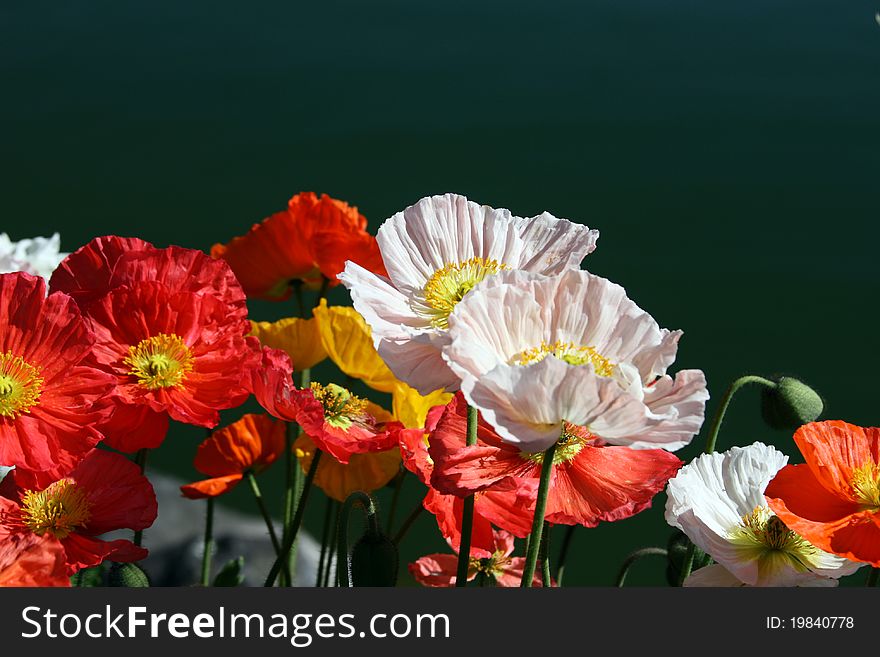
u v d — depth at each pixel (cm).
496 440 118
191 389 123
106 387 119
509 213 122
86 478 121
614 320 116
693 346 351
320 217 138
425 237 121
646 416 112
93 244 124
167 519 216
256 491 131
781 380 130
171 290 124
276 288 141
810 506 119
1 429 118
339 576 121
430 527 207
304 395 121
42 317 119
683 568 123
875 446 119
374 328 119
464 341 114
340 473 130
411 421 129
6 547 116
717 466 124
